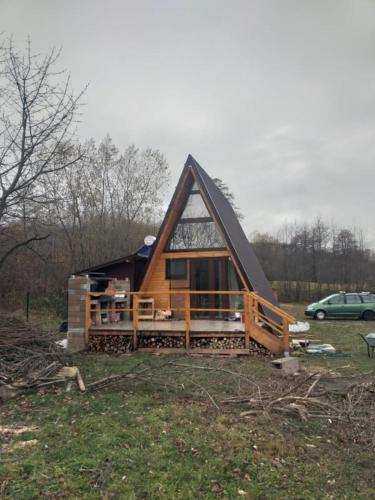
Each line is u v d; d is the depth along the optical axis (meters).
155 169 30.09
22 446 4.43
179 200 14.32
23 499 3.41
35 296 21.92
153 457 4.18
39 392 6.49
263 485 3.77
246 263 13.64
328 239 39.97
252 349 9.96
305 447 4.62
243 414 5.45
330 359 10.15
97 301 11.38
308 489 3.74
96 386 6.76
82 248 24.72
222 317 13.89
